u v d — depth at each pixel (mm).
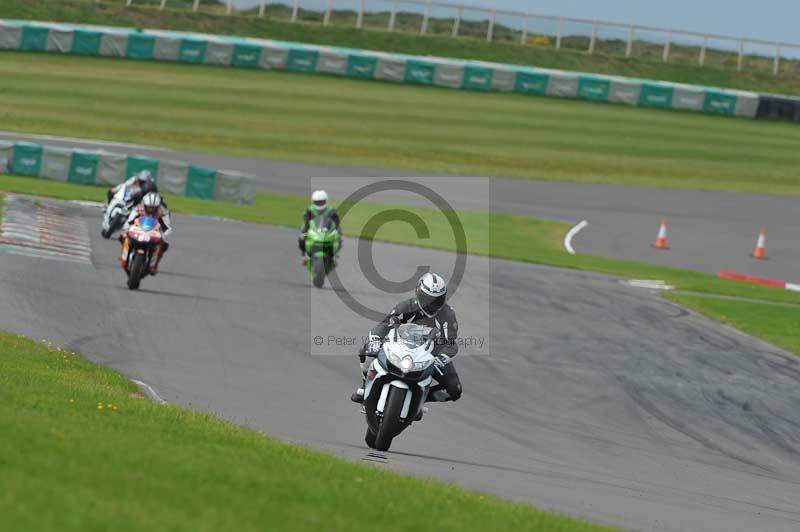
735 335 74625
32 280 66812
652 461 43688
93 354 51812
